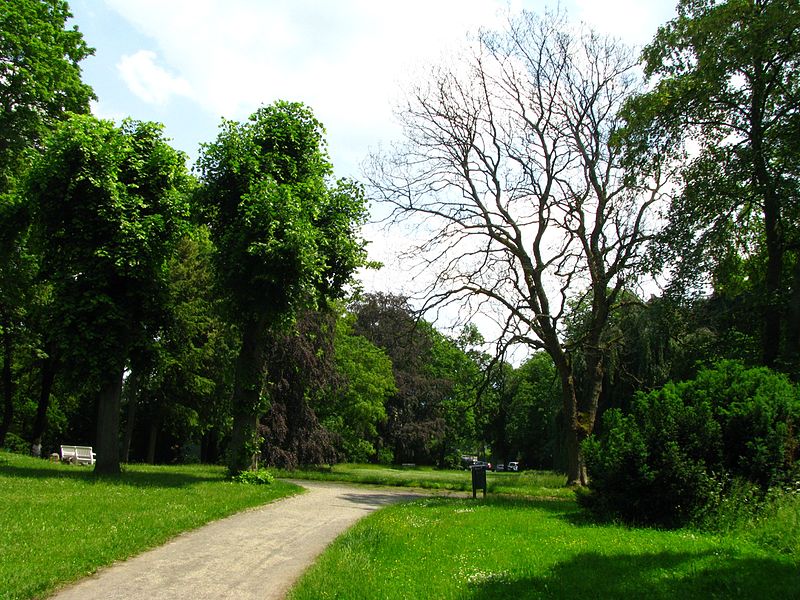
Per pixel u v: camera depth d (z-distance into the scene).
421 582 7.21
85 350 17.95
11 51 23.05
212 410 36.06
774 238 19.95
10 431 45.12
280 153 20.95
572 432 25.00
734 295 21.98
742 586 6.59
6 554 7.77
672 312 20.05
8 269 24.55
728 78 18.45
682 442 11.70
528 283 26.28
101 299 17.91
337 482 28.52
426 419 49.53
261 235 18.72
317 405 39.91
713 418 11.84
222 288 19.78
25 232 20.42
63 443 49.72
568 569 7.59
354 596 6.66
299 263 18.38
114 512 11.33
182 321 31.31
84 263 18.17
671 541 9.30
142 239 18.28
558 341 25.75
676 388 12.62
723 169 18.47
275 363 31.70
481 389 27.89
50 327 18.31
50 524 9.75
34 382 39.38
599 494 12.55
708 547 8.73
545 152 25.83
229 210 20.30
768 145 18.06
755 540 9.16
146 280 19.06
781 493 10.47
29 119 23.12
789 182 17.88
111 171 18.16
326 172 21.75
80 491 13.70
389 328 49.22
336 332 37.56
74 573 7.50
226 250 19.34
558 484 27.20
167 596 6.96
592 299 25.77
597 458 12.41
